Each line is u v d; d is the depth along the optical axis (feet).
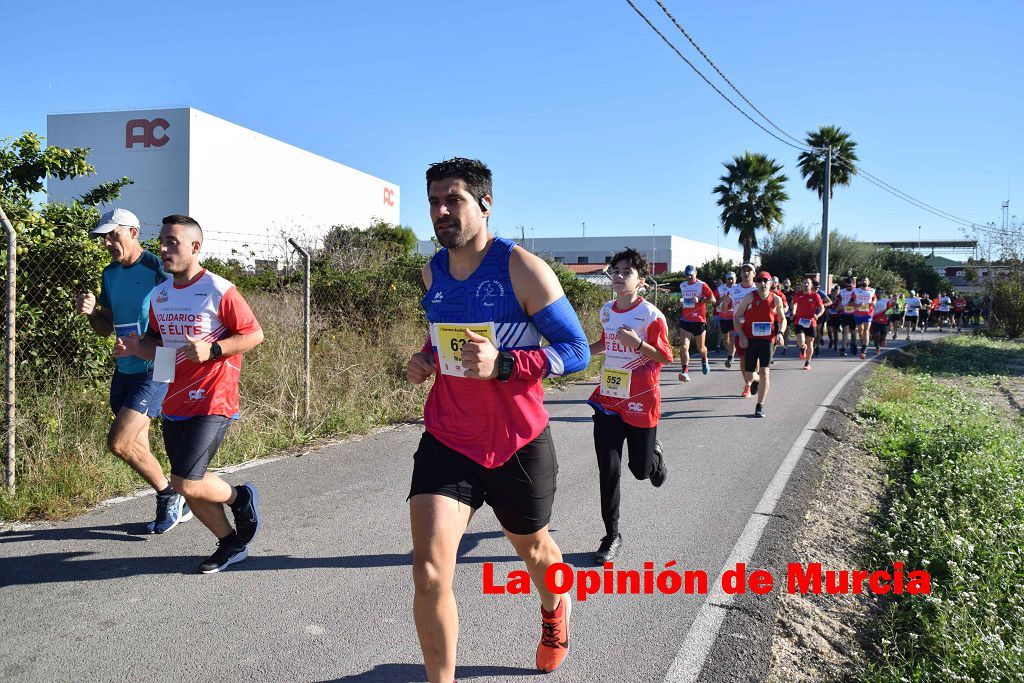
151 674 9.64
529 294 8.20
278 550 13.99
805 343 48.78
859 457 23.12
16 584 12.23
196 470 12.36
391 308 35.19
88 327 20.35
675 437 25.14
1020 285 97.81
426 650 7.82
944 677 9.98
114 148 86.89
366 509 16.44
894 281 128.88
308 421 23.57
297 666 9.91
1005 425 31.04
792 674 10.12
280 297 32.73
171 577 12.64
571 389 35.88
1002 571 13.17
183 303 12.72
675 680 9.80
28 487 16.06
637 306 14.24
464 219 8.08
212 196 88.69
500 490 8.46
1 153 22.65
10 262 16.37
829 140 118.52
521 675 9.79
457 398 8.33
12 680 9.42
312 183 112.27
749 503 17.48
